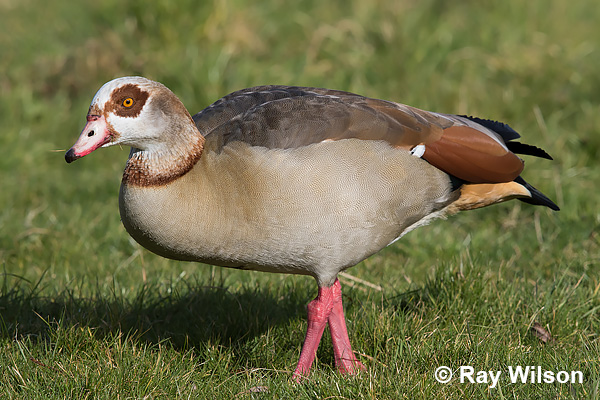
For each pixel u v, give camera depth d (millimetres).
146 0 16016
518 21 17156
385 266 10305
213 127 7742
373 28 16500
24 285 9891
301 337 8430
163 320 8734
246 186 7215
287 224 7285
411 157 7688
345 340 7902
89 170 13805
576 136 13039
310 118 7426
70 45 16625
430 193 7840
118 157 14023
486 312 8539
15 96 15094
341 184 7328
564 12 17891
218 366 7852
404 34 16156
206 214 7234
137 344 8234
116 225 11594
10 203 12406
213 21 16188
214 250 7398
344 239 7484
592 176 12109
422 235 11000
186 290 9445
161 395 7164
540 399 6934
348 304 9000
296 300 9141
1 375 7465
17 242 11141
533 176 11859
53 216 11750
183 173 7262
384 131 7578
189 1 16047
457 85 15086
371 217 7516
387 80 15297
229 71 14953
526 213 11469
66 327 8258
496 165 7945
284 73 15047
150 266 10422
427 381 7137
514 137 8422
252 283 9609
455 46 16188
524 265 10180
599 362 7422
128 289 9555
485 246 10734
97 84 15617
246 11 16969
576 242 10500
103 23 16703
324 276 7691
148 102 7141
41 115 14953
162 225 7230
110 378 7238
